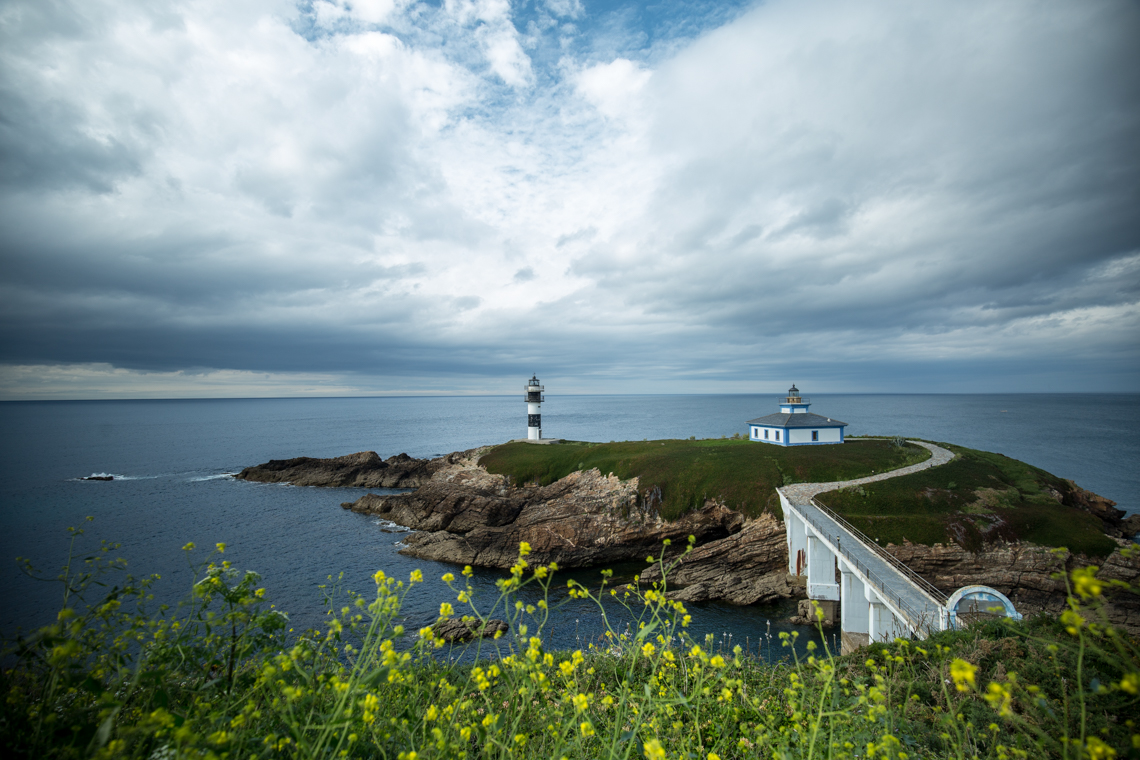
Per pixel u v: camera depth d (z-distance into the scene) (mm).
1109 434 142625
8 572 41000
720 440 73812
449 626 20453
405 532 56156
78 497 72062
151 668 4305
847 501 42469
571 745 4512
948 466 49688
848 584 31125
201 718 4023
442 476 77250
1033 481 48062
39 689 4160
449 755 4277
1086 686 6832
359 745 4348
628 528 50438
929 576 36438
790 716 5516
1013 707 6609
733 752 5297
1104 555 35406
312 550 49844
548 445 81188
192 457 113750
